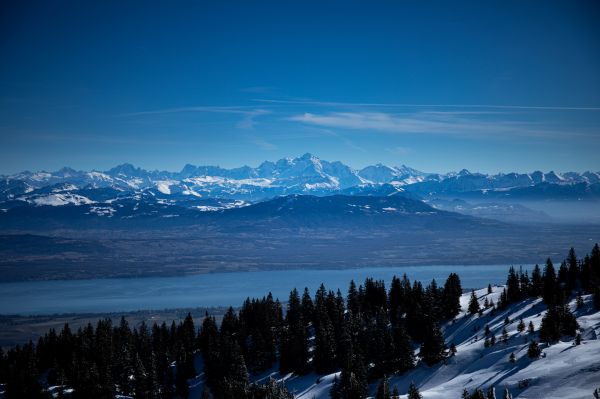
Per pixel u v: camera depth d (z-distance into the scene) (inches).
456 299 5989.2
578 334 3870.6
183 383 5521.7
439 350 4549.7
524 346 4128.9
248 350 6102.4
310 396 4675.2
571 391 3085.6
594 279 5388.8
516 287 5743.1
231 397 4562.0
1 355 6156.5
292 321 6368.1
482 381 3806.6
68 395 5324.8
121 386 5605.3
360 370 4510.3
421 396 3799.2
